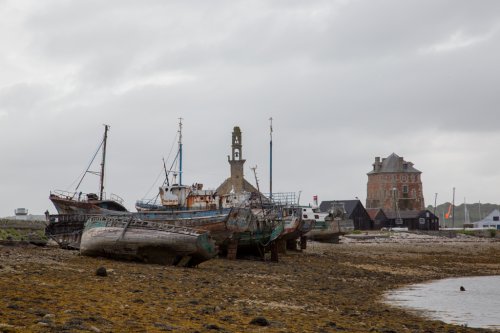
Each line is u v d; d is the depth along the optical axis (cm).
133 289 2283
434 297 3234
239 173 10012
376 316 2317
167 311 1830
